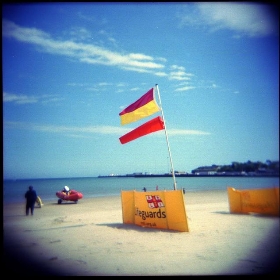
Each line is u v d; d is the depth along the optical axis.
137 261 5.46
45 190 55.78
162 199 8.33
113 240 7.18
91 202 22.38
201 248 6.22
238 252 5.85
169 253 5.91
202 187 51.12
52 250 6.36
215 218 10.04
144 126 9.26
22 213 14.80
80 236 7.76
